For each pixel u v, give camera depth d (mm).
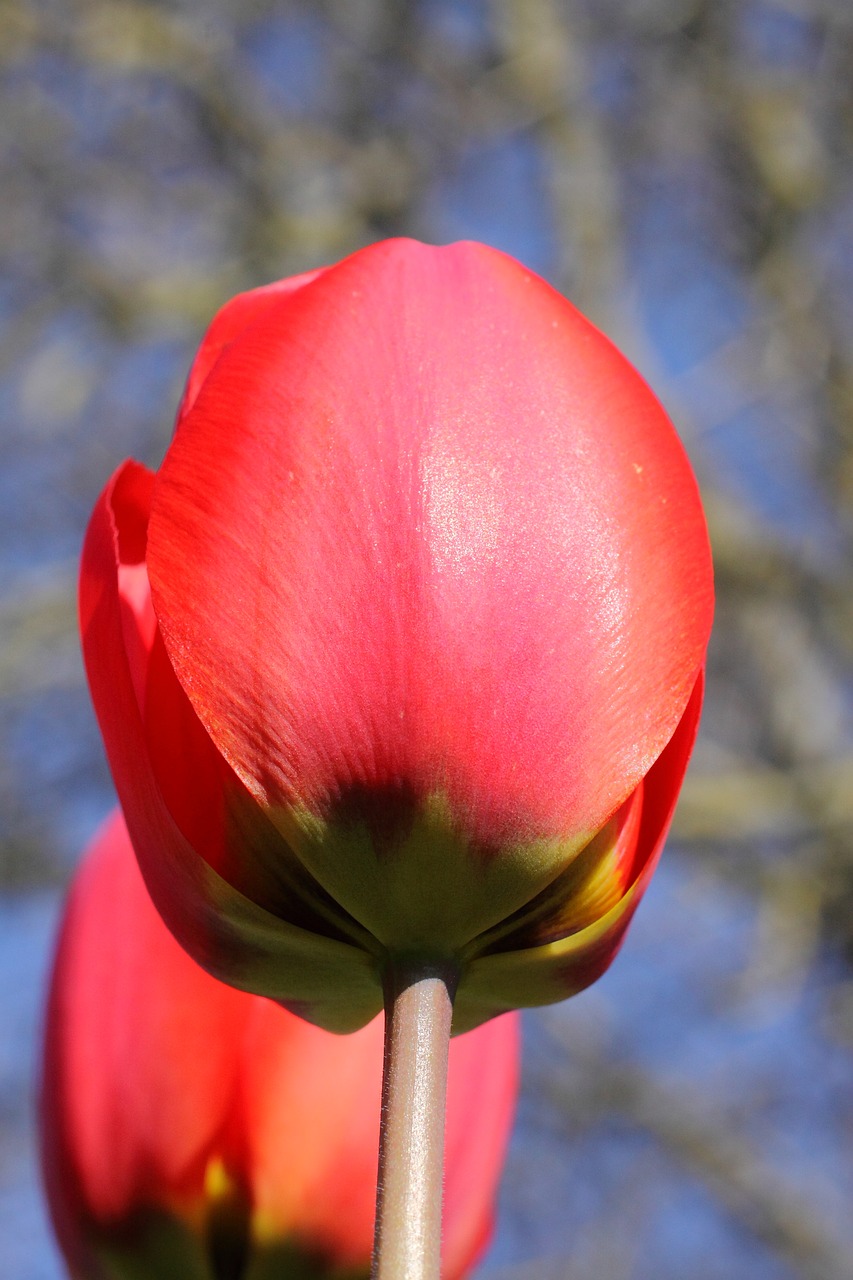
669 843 2666
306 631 390
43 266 2871
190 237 2992
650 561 395
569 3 3020
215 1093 469
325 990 405
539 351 398
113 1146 469
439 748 390
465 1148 482
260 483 391
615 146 3061
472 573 391
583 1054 2850
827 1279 2793
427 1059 390
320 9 2951
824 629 2842
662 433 399
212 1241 467
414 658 390
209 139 2967
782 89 3033
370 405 393
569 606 392
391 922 396
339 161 2992
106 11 2865
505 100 2971
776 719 2879
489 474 393
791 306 2932
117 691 393
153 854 400
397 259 401
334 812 393
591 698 392
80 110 2943
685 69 3008
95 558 396
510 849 393
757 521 2904
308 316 396
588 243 2961
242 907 400
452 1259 484
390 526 391
